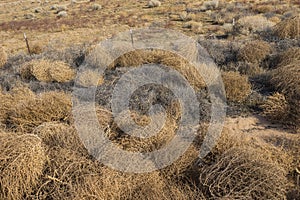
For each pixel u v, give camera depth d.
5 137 5.05
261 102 7.41
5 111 7.51
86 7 29.92
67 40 18.39
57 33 20.97
